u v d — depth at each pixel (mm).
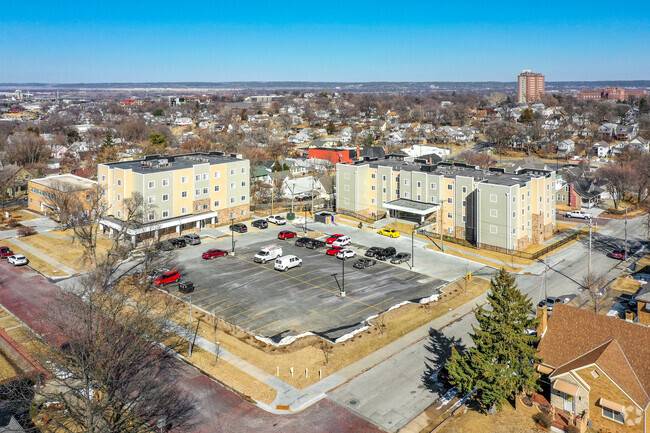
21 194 141750
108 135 181625
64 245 91312
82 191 107125
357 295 69375
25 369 48438
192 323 59938
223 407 43969
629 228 107562
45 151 196250
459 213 96188
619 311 64562
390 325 59906
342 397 45656
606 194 137250
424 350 54188
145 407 42625
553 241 97688
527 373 42125
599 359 39969
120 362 41250
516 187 88438
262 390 46594
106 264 69375
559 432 40062
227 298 67812
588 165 171250
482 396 42375
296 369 50281
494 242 89875
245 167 107312
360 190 110875
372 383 47906
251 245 91250
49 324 56844
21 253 87562
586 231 105000
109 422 38781
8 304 66312
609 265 83562
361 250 88938
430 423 41938
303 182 141500
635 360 40688
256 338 56312
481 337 43781
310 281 74312
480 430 40875
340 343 55156
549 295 70250
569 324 45531
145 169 95312
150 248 80812
